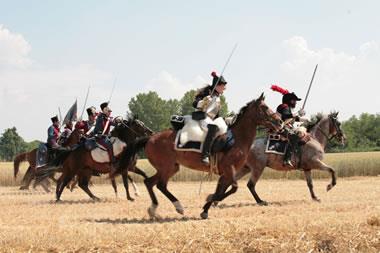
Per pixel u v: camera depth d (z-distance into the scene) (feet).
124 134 61.05
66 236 32.96
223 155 43.09
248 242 33.19
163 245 32.37
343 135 59.67
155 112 302.66
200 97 44.32
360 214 39.70
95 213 48.32
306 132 57.82
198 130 43.04
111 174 46.29
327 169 57.00
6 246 31.24
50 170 73.77
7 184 111.34
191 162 43.37
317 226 35.22
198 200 60.39
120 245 32.17
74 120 75.77
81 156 61.93
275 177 113.70
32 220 42.45
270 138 57.00
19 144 463.01
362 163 116.98
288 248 32.60
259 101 43.32
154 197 44.21
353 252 32.55
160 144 43.96
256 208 49.24
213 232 34.19
